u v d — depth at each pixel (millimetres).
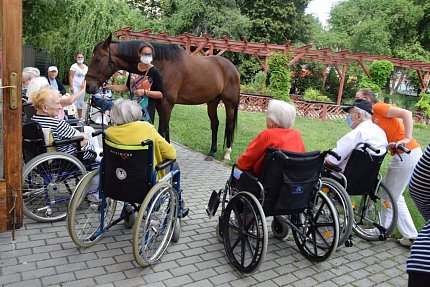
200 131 9078
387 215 3619
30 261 2801
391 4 26109
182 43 16266
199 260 3053
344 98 24047
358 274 3074
